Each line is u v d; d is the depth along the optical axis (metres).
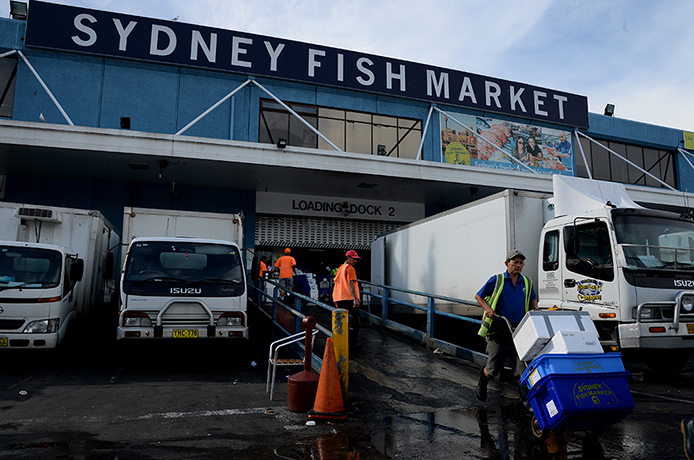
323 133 16.48
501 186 15.09
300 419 4.68
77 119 14.06
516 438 4.18
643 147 21.23
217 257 7.77
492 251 8.03
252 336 9.73
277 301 9.02
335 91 16.70
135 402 5.27
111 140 11.90
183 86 15.10
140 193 15.21
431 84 17.45
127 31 14.54
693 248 7.00
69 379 6.39
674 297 6.50
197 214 9.02
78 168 13.58
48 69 14.05
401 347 8.66
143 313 6.97
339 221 17.55
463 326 9.12
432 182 14.89
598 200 7.23
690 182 21.55
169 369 7.12
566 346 3.79
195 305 7.19
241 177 14.57
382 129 17.22
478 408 5.20
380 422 4.64
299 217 17.00
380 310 12.88
